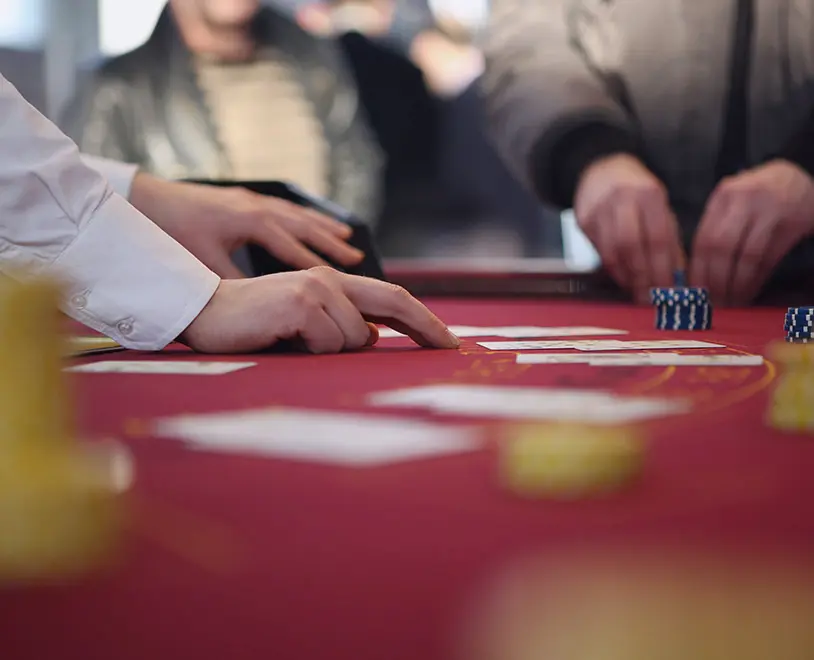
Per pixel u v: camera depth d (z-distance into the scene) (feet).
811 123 12.11
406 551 1.55
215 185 7.31
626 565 1.13
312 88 21.86
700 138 12.17
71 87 22.12
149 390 3.23
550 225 21.81
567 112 11.20
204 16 21.59
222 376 3.59
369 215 22.15
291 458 2.18
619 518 1.72
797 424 2.53
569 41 11.95
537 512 1.76
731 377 3.54
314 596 1.36
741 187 9.99
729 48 11.97
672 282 10.07
